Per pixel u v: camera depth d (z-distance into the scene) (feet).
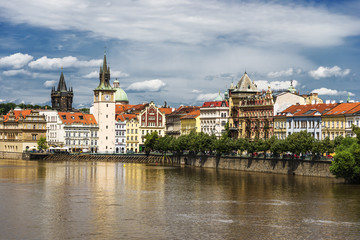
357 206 469.98
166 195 532.73
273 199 506.48
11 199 498.28
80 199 502.79
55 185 603.26
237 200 501.97
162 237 368.68
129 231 382.22
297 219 421.18
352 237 372.79
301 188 573.74
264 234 378.32
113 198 510.99
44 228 388.16
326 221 415.23
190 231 384.06
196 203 485.97
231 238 368.07
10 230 382.42
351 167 577.02
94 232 378.53
